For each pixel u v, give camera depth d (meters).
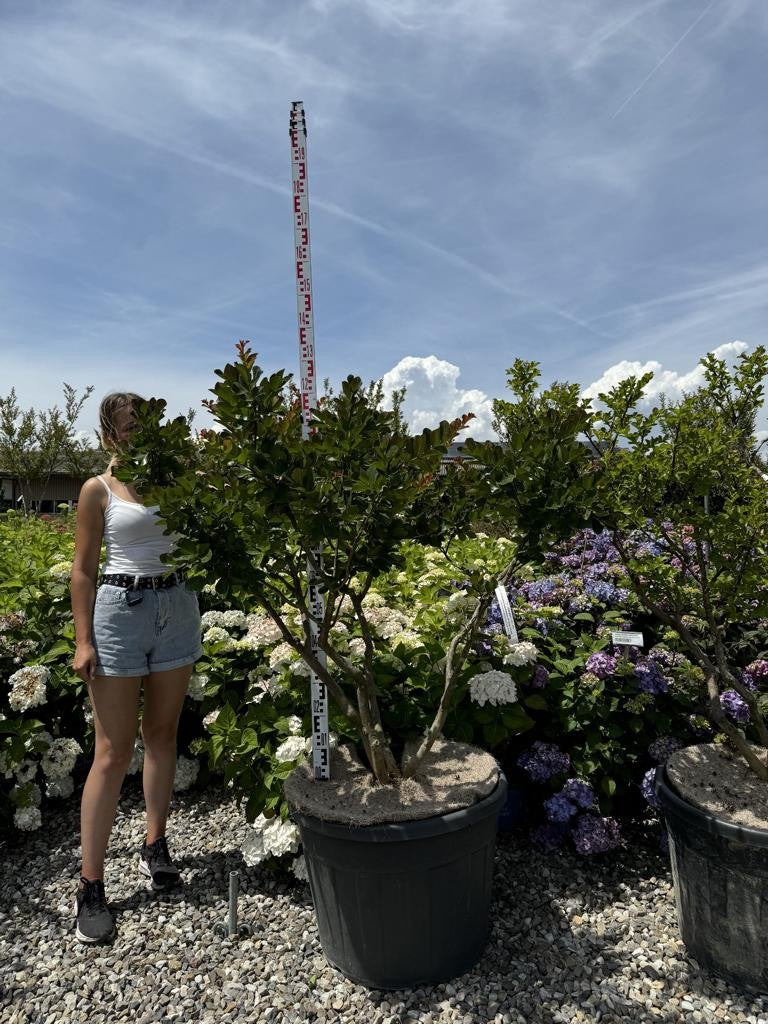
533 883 2.65
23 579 4.13
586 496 2.02
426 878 1.99
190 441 2.31
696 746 2.56
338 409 2.07
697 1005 2.01
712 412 2.52
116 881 2.77
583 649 3.12
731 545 2.31
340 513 1.98
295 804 2.13
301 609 2.23
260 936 2.37
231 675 3.38
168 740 2.78
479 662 2.86
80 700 3.54
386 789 2.18
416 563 4.55
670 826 2.22
